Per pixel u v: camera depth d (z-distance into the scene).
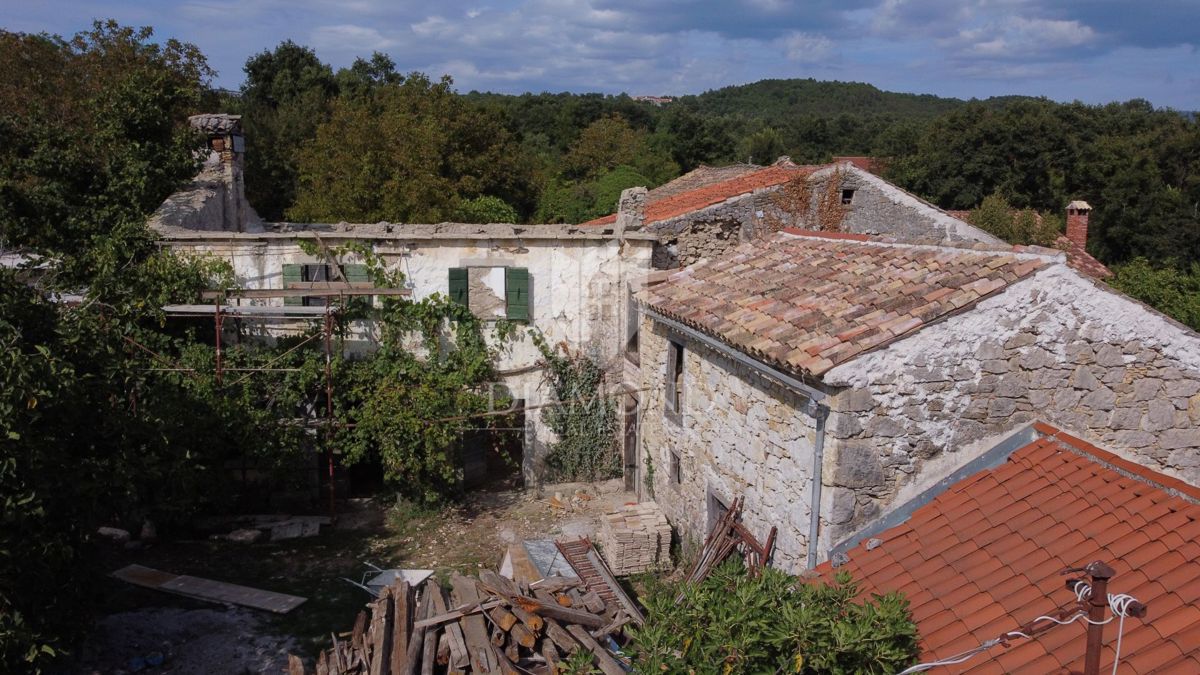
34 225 15.88
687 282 11.98
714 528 10.62
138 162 16.73
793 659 5.57
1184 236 31.34
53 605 8.23
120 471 8.80
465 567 12.52
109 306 12.87
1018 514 7.13
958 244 8.99
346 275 15.34
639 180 38.22
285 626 10.62
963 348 7.71
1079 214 27.30
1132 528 6.39
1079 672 5.30
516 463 17.36
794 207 20.67
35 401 7.20
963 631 6.15
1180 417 7.99
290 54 50.00
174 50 28.31
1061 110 42.88
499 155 37.44
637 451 14.80
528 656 8.88
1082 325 7.81
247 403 14.02
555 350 15.80
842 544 7.75
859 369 7.56
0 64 24.52
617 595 10.67
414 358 15.32
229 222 18.20
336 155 29.75
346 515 14.82
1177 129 37.53
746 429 9.83
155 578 11.80
